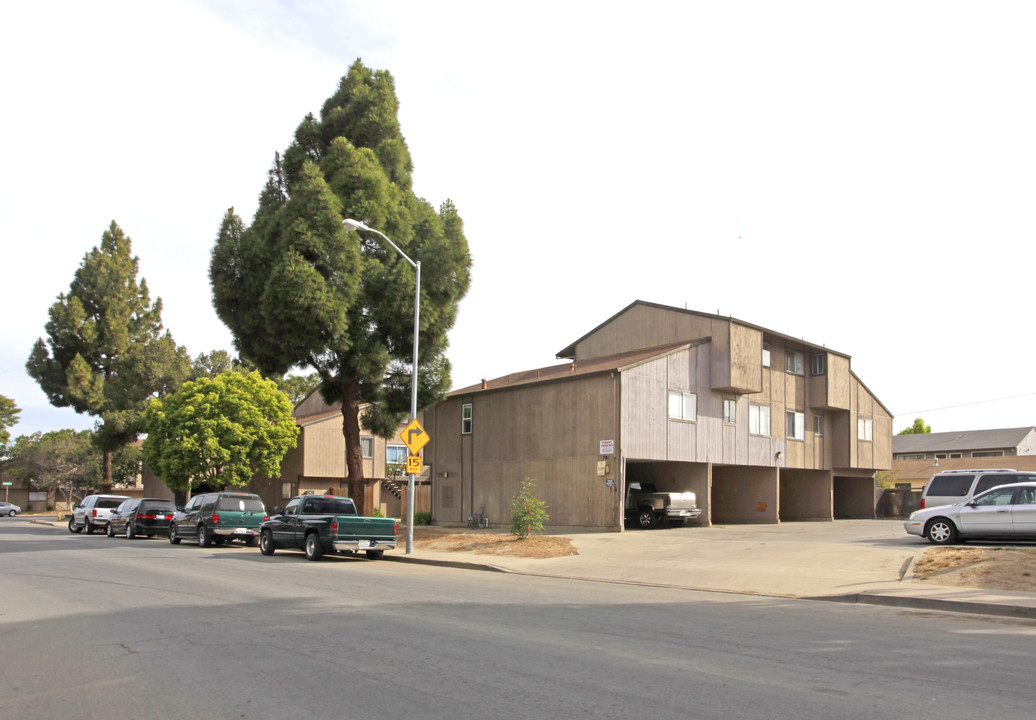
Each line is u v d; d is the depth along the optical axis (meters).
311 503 21.89
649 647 8.45
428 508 42.12
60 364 55.44
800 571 15.74
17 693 6.75
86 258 57.38
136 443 69.12
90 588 14.15
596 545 21.73
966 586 13.17
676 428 29.91
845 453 39.59
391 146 30.03
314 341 26.58
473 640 8.84
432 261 28.05
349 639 8.95
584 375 28.64
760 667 7.45
